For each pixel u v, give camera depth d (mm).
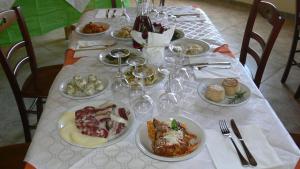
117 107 1054
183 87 1219
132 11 2041
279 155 887
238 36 3561
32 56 1759
